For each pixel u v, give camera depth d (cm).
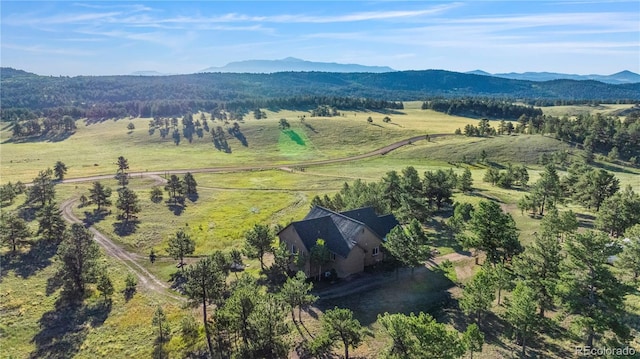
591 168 11675
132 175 12281
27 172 12481
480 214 4872
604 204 5841
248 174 12719
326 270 4956
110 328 3962
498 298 4166
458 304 4106
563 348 3212
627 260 3825
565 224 5153
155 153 16488
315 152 16650
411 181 7600
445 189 7700
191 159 15338
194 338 3706
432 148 15800
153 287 4884
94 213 8069
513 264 4162
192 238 6756
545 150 14488
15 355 3556
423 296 4325
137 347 3628
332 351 3347
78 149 17150
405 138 18425
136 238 6675
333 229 5184
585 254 2898
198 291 3778
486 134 17925
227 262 5053
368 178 11700
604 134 14900
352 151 16700
